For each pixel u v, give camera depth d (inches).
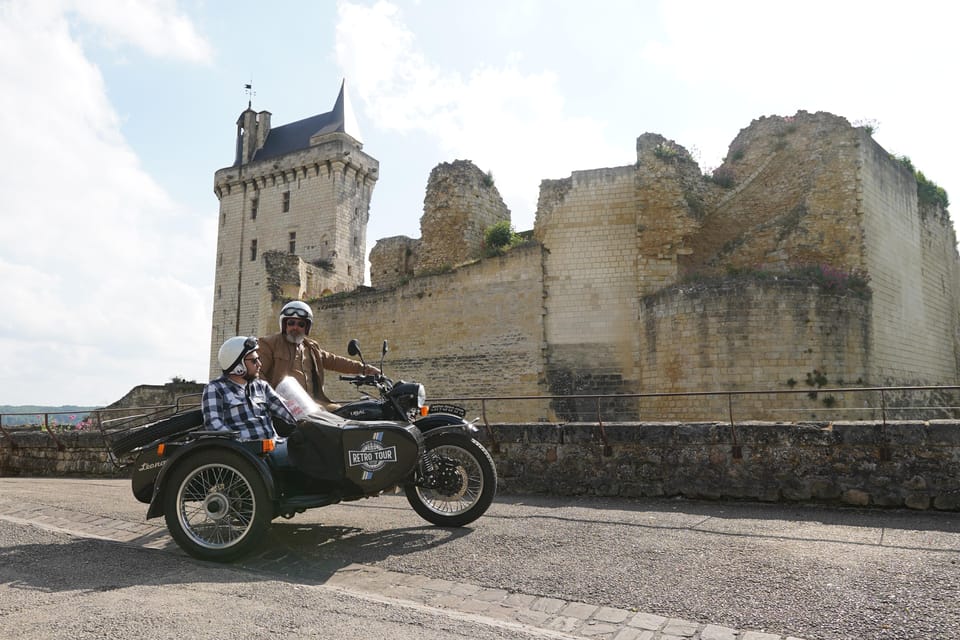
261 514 226.8
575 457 382.6
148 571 212.4
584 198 974.4
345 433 250.8
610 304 938.7
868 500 318.7
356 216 2373.3
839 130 903.1
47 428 653.3
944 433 308.7
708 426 357.1
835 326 797.2
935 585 184.1
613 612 172.6
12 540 255.8
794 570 202.7
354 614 168.9
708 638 154.7
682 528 270.7
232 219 2493.8
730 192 990.4
